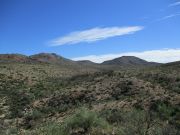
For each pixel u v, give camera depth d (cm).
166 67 6862
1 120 3102
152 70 6188
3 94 5325
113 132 1567
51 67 10319
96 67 14512
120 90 3497
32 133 1864
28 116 2964
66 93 4000
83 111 1783
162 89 3241
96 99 3428
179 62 7512
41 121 2764
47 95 4516
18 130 2258
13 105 4128
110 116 1931
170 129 1505
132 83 3672
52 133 1645
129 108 2497
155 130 1490
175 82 3741
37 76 8094
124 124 1652
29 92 5397
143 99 2730
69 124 1677
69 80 6328
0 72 7769
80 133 1598
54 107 3444
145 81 3803
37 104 3934
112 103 2892
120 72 5425
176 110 2197
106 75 5197
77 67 13000
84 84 4669
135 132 1486
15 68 8756
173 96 2720
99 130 1598
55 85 6062
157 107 2320
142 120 1695
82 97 3669
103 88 3850
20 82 6988
